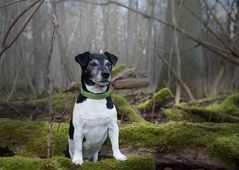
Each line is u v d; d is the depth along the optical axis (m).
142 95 3.49
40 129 1.72
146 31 4.41
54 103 2.39
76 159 1.33
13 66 3.31
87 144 1.37
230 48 3.02
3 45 1.71
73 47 3.65
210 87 4.20
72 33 3.64
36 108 2.40
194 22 3.68
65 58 3.37
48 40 3.24
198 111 2.42
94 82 1.31
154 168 1.41
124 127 1.68
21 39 3.12
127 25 4.31
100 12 3.96
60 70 3.66
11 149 1.68
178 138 1.57
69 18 3.59
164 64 3.76
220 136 1.58
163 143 1.58
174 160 1.57
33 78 3.47
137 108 2.58
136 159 1.38
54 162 1.33
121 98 2.30
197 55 3.74
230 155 1.47
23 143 1.68
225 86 4.79
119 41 4.32
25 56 3.23
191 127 1.63
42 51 3.29
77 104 1.35
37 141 1.67
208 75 4.82
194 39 3.10
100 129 1.34
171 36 3.73
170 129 1.62
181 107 2.55
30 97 3.24
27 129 1.72
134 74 2.74
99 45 4.00
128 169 1.35
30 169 1.34
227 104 2.74
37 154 1.64
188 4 3.67
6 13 2.47
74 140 1.34
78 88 2.57
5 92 3.31
